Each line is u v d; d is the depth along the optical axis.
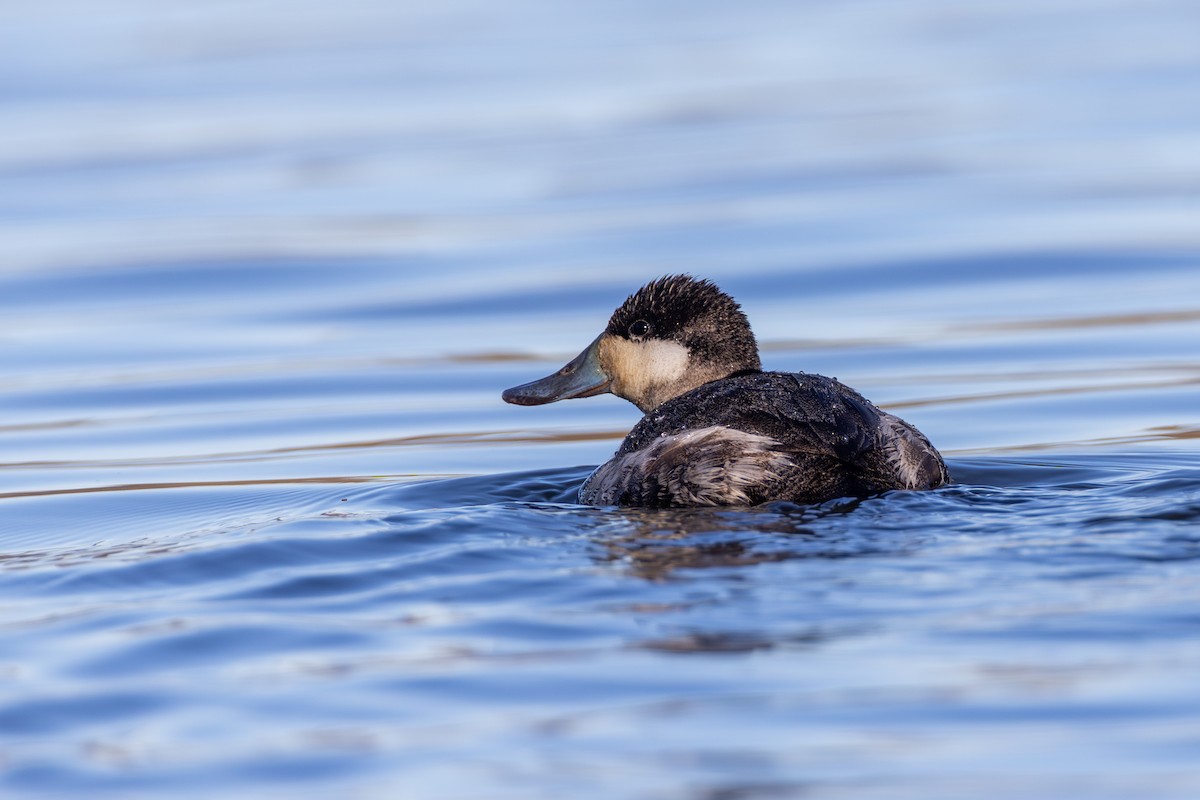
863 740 5.62
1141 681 5.98
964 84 28.30
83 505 10.89
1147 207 19.62
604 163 23.48
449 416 13.57
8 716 6.04
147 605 7.32
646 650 6.42
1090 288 16.73
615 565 7.48
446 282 17.84
